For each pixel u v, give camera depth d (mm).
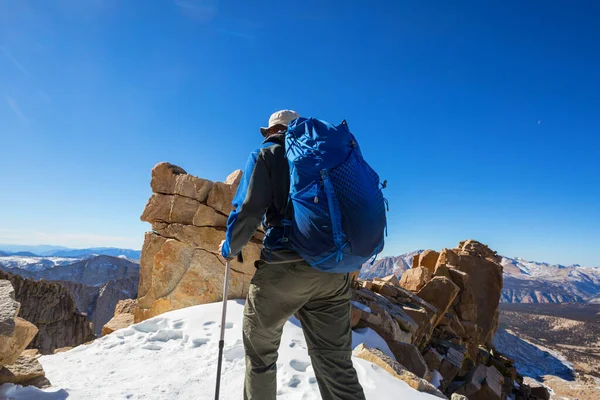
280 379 3967
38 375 3338
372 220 2076
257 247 7645
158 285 7750
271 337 2395
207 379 3906
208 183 8180
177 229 7863
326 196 2023
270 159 2309
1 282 3445
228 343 4926
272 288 2283
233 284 7387
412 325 9328
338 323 2432
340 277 2387
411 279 16047
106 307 162125
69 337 82062
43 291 84938
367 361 4867
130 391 3473
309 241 2031
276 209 2348
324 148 2133
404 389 4051
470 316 17562
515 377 20016
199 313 6043
